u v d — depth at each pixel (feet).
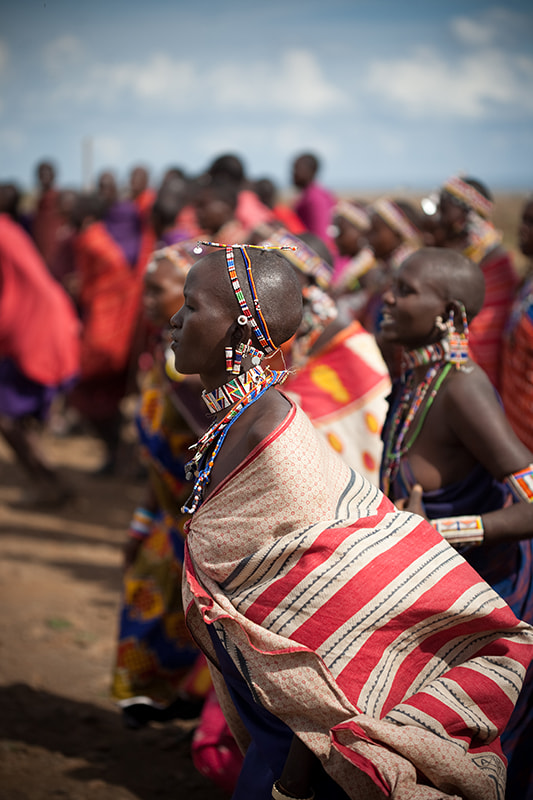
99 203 30.40
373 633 6.65
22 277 24.26
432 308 8.73
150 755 12.40
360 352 12.25
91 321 28.63
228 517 6.66
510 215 73.26
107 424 29.17
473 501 8.66
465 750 6.52
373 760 6.25
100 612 17.85
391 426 9.23
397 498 9.00
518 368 14.60
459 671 6.84
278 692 6.64
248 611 6.76
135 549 12.82
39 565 20.74
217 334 6.75
